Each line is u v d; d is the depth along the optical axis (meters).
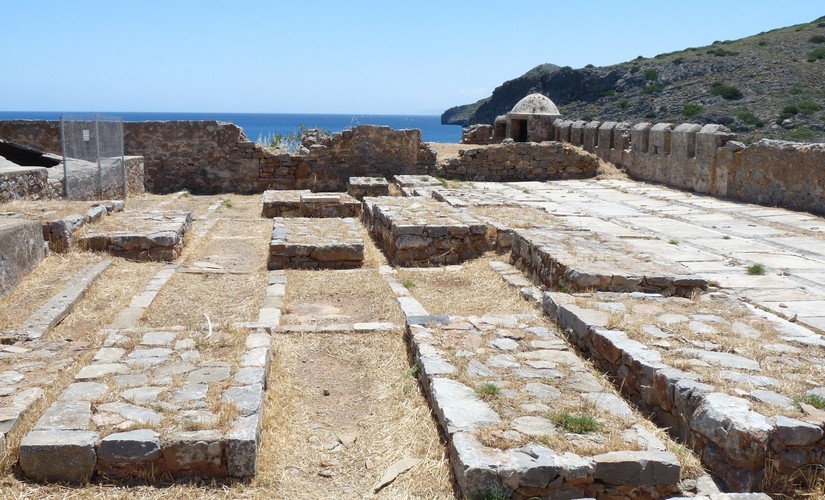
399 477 4.03
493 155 20.92
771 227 11.91
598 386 4.64
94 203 11.02
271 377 5.28
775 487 3.72
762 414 3.86
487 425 4.03
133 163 17.77
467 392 4.50
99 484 3.81
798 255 9.62
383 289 8.08
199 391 4.52
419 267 9.38
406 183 17.23
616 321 5.47
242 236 11.94
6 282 7.32
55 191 13.10
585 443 3.85
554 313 6.15
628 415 4.23
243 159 19.95
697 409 4.07
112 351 5.31
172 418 4.12
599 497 3.67
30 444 3.79
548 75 68.25
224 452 3.93
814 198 13.33
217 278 8.66
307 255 9.24
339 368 5.70
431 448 4.20
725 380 4.35
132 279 8.27
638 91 52.75
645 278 6.85
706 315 5.79
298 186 20.28
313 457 4.33
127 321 6.78
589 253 7.88
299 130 26.61
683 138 17.55
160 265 9.09
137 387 4.57
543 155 21.00
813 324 6.35
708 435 3.94
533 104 25.14
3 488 3.70
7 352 5.50
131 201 16.64
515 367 4.93
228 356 5.21
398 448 4.34
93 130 16.00
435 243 9.55
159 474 3.89
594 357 5.33
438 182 17.55
